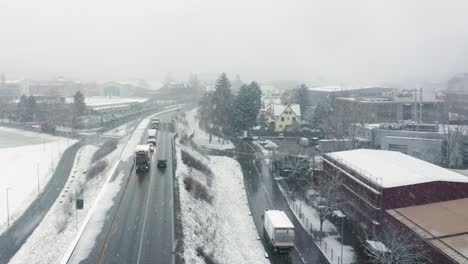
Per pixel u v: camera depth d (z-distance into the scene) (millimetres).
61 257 38469
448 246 36281
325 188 54438
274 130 117938
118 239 38938
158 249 37000
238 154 93375
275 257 43094
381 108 123062
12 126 139625
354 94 166125
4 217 57500
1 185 73562
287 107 118000
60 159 88938
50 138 115812
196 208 51094
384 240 42500
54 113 136875
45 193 67375
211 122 124250
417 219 42031
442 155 82562
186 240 40125
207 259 38844
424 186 45500
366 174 50500
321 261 42250
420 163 55719
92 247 37219
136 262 34406
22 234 51156
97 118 136000
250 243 46938
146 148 64125
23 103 152500
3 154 96125
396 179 47375
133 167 66688
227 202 61188
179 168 66188
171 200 50219
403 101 125188
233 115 114062
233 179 73250
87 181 68562
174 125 121625
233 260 41844
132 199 50344
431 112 123188
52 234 47906
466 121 108125
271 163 81812
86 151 94250
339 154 64250
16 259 43750
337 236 48531
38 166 83250
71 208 55750
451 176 48438
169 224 42906
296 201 61625
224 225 51469
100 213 45656
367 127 96938
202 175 70188
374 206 46312
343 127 100438
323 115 120188
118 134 114062
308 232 49656
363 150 66312
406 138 85188
